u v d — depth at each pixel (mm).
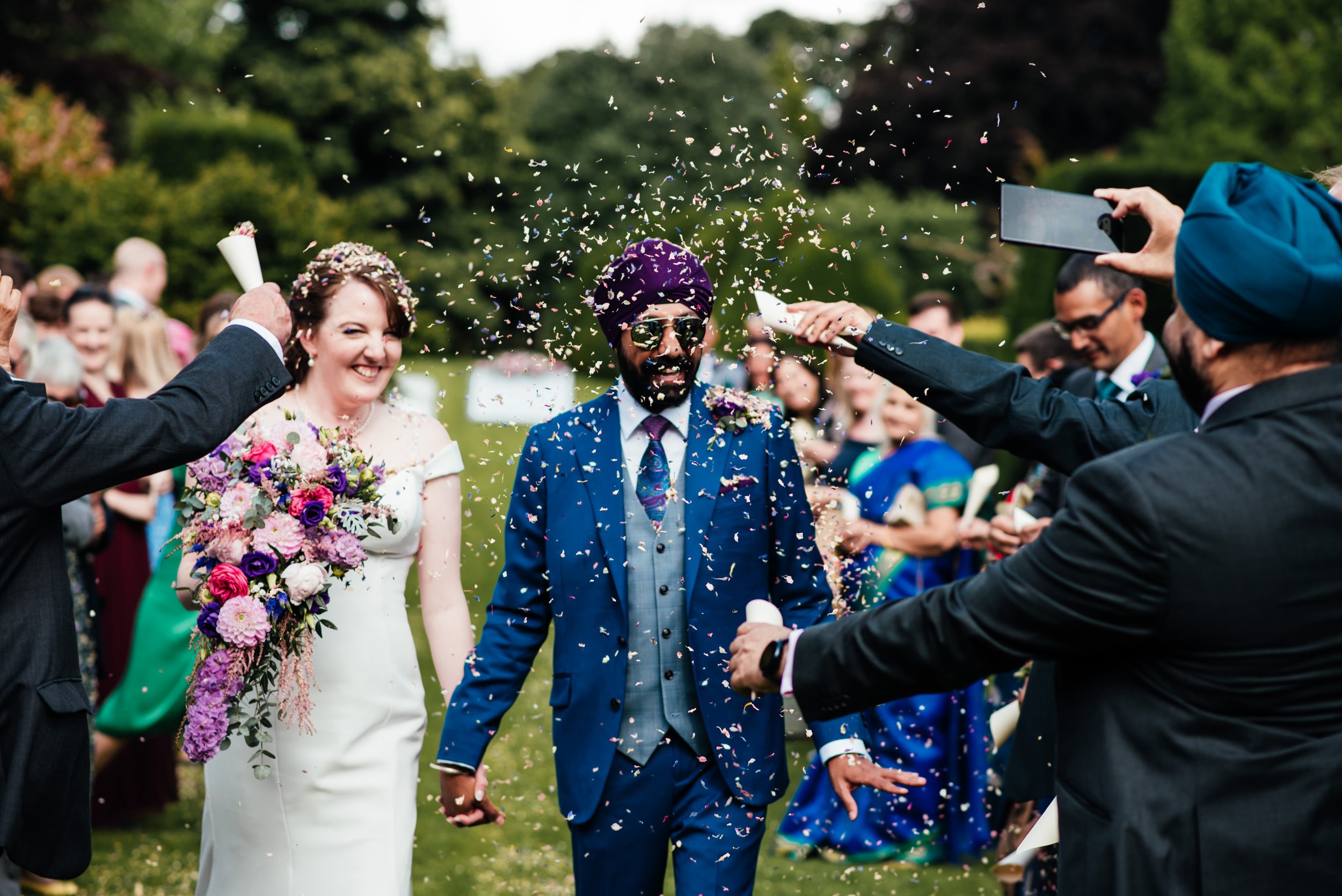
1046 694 2963
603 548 2744
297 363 3139
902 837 4457
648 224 2777
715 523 2744
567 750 2752
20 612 2404
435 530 3178
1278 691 1729
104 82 26516
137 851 4637
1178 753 1762
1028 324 12359
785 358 2904
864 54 32406
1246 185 1864
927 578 4543
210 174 13141
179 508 2902
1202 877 1729
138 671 4605
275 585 2785
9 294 2457
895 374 2475
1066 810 1868
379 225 29766
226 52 35594
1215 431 1832
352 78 34500
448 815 2936
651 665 2727
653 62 35250
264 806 2986
